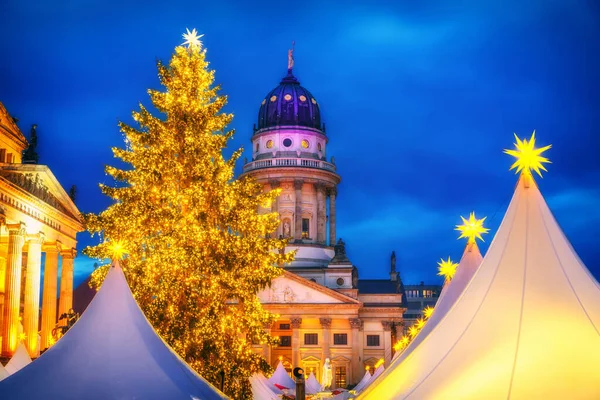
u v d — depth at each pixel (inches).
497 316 976.9
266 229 2263.8
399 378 980.6
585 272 994.1
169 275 1958.7
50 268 3316.9
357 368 5846.5
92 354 1055.0
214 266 2025.1
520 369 909.8
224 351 2007.9
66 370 1028.5
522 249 1015.6
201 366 1947.6
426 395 931.3
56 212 3265.3
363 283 6525.6
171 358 1105.4
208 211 2121.1
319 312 5895.7
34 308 3051.2
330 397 3154.5
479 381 916.0
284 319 5905.5
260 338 2180.1
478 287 1013.8
